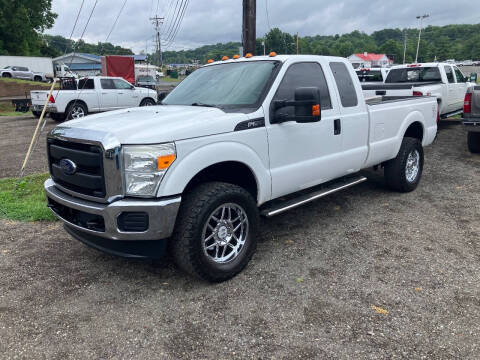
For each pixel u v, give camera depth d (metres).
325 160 4.65
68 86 16.14
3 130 14.27
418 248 4.36
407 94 9.36
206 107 4.12
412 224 5.03
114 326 3.12
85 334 3.02
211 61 5.30
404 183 6.11
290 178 4.25
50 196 3.82
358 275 3.81
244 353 2.80
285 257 4.21
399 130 5.84
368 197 6.13
